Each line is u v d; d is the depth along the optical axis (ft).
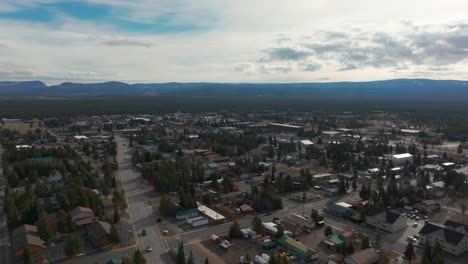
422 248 433.89
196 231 483.10
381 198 597.93
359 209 554.46
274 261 375.66
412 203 590.96
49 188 632.38
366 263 386.32
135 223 508.94
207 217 524.93
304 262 399.44
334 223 516.73
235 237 461.37
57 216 491.72
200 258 407.03
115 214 508.53
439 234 438.81
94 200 553.64
